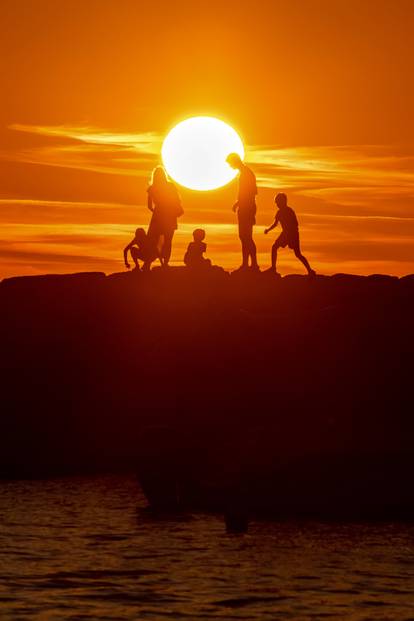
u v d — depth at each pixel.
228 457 102.06
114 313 135.50
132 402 128.88
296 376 121.44
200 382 125.06
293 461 99.25
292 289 133.00
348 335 123.44
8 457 126.56
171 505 99.50
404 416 114.75
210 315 128.88
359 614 65.06
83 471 124.12
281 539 86.81
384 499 96.44
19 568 76.31
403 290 132.38
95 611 65.50
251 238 133.75
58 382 133.25
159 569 76.19
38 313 138.50
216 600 68.00
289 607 66.50
